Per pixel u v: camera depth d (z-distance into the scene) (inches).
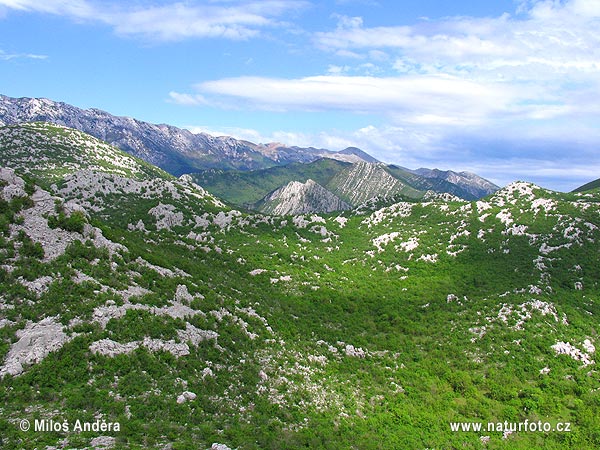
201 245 3742.6
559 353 2640.3
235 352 1865.2
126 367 1430.9
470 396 2239.2
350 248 4564.5
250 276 3346.5
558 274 3538.4
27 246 1758.1
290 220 5007.4
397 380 2265.0
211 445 1207.6
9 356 1347.2
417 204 5300.2
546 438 1972.2
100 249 1968.5
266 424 1477.6
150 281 1989.4
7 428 1082.1
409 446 1684.3
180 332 1737.2
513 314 2965.1
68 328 1489.9
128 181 5128.0
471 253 4097.0
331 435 1552.7
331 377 2068.2
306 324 2647.6
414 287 3592.5
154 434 1193.4
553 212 4333.2
